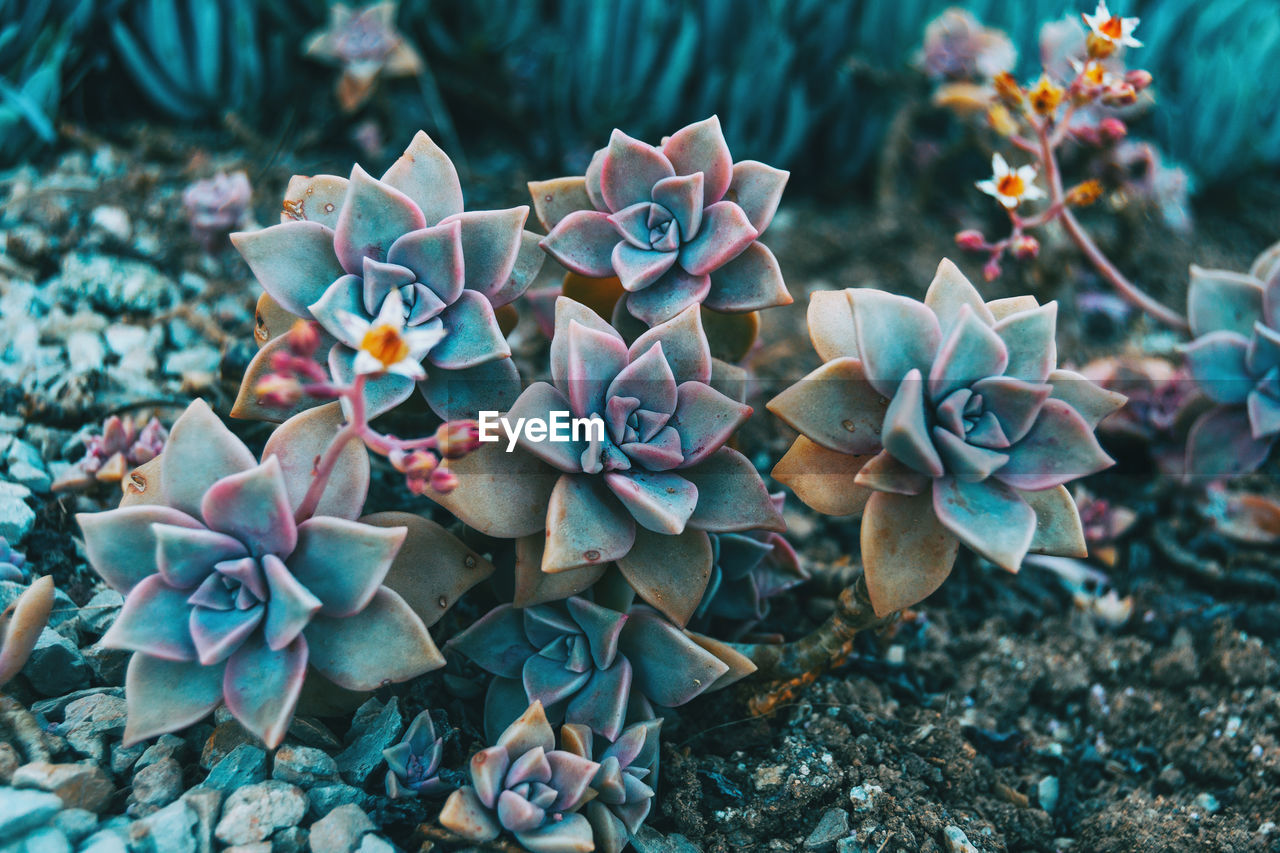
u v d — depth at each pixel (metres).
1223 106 0.69
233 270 0.56
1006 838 0.42
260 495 0.35
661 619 0.39
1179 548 0.51
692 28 0.63
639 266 0.39
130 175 0.58
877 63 0.67
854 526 0.51
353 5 0.64
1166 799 0.43
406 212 0.38
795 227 0.66
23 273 0.53
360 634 0.36
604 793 0.38
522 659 0.40
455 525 0.44
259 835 0.36
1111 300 0.61
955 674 0.47
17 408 0.48
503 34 0.67
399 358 0.34
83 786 0.36
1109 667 0.47
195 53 0.60
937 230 0.66
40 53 0.58
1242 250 0.67
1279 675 0.46
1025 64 0.68
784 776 0.41
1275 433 0.48
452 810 0.36
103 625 0.41
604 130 0.66
